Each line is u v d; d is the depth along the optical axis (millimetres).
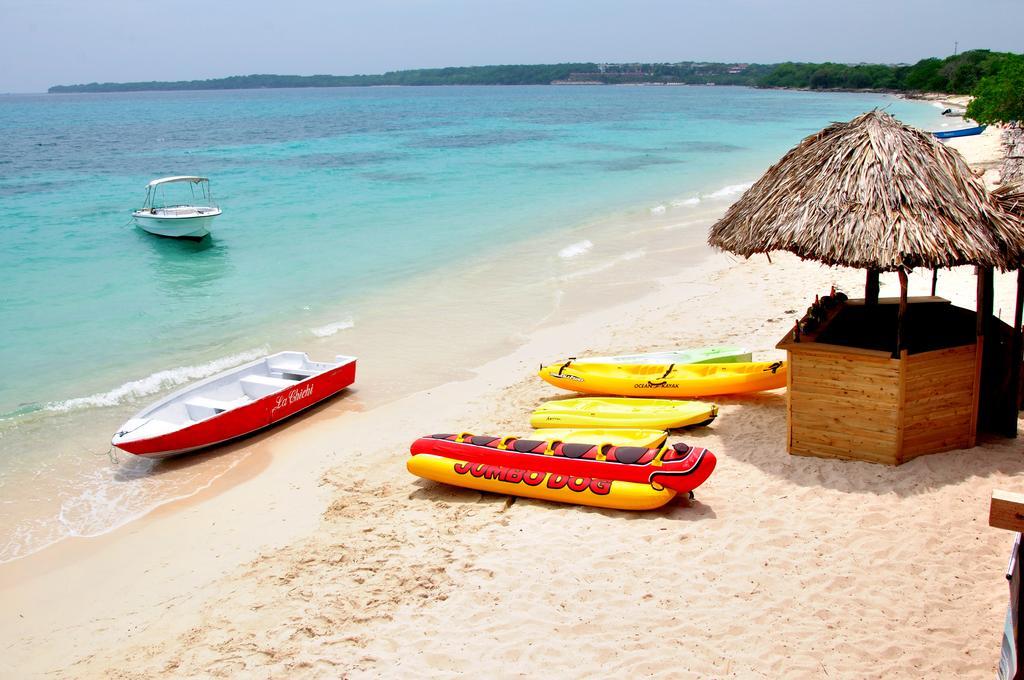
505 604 6527
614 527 7664
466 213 28547
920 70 149625
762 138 63688
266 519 9078
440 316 16750
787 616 6059
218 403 11750
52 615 7516
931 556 6676
